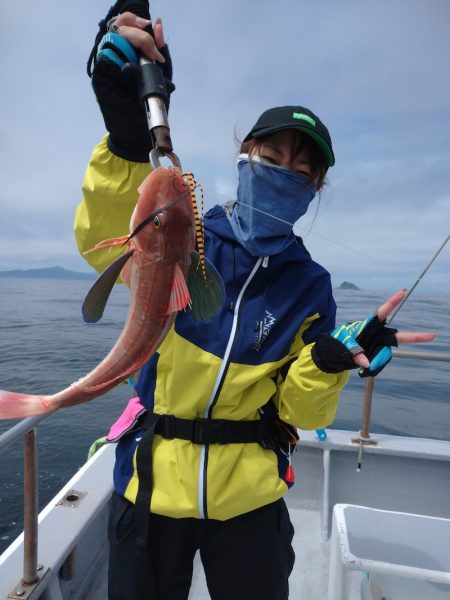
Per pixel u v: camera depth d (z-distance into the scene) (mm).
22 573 1605
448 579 1367
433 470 2770
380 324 1159
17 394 1177
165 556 1415
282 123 1365
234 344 1373
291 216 1460
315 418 1391
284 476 1486
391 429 6301
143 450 1382
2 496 4793
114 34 1238
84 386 1196
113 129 1333
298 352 1464
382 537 1654
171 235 1210
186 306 1322
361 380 9289
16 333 17375
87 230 1474
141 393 1517
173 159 1232
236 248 1510
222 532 1400
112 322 20594
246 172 1480
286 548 1507
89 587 2047
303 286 1479
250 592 1396
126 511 1423
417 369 10570
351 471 2850
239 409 1391
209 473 1332
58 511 1955
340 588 1537
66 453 5816
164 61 1321
